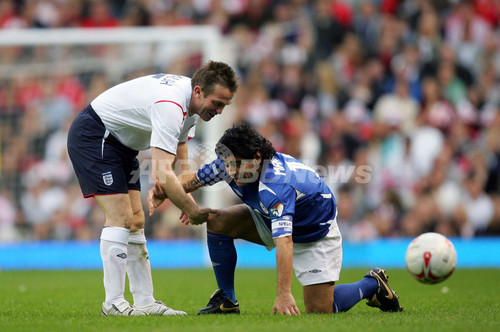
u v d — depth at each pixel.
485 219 47.78
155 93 16.00
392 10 56.59
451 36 55.94
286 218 15.02
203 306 20.39
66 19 56.97
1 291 26.08
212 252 16.86
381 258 44.56
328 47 55.44
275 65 54.25
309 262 16.27
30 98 45.53
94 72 45.28
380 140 50.81
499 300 21.50
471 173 48.53
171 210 44.69
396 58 54.44
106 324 14.06
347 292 16.53
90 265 43.81
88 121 16.56
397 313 16.47
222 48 53.19
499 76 54.56
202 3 57.75
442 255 16.03
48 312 18.00
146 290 17.31
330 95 53.00
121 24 56.97
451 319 14.68
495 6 57.22
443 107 51.78
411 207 47.75
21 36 41.28
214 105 16.11
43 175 45.59
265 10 57.28
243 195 16.02
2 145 45.41
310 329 12.74
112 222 16.47
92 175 16.39
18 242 45.28
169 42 42.88
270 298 22.88
